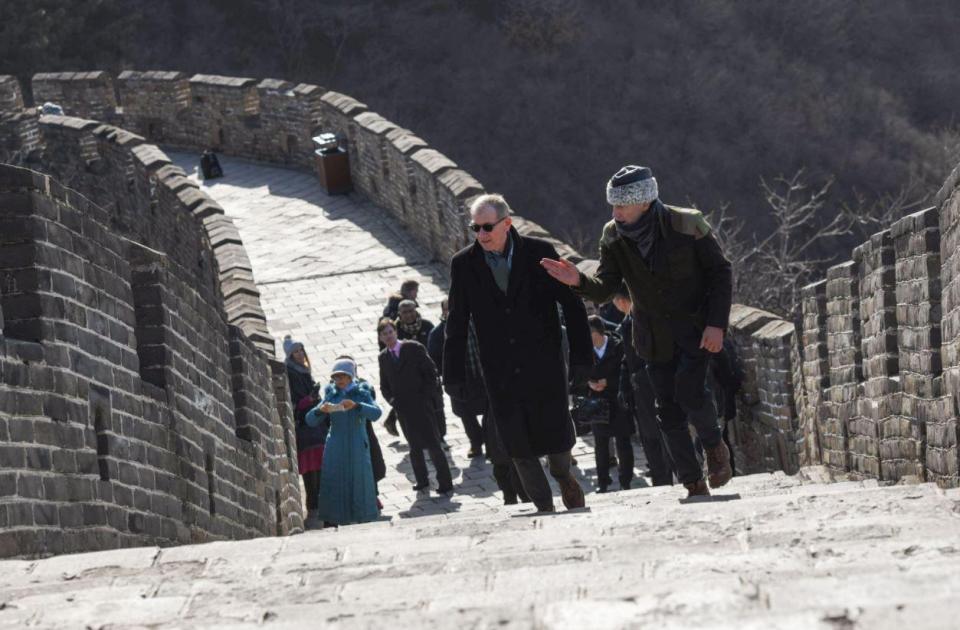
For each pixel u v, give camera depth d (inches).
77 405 507.2
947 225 558.3
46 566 382.6
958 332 536.4
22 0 4256.9
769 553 315.0
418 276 1695.4
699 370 515.5
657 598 253.3
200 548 406.6
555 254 509.4
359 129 2054.6
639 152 5167.3
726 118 5137.8
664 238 492.1
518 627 247.4
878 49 5216.5
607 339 975.0
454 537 401.1
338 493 940.0
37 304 486.3
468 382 530.6
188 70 5226.4
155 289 609.6
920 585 250.1
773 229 4849.9
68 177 2203.5
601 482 1010.7
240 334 791.7
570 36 5334.6
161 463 598.9
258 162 2384.4
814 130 5068.9
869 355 721.0
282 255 1819.6
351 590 319.9
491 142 5300.2
